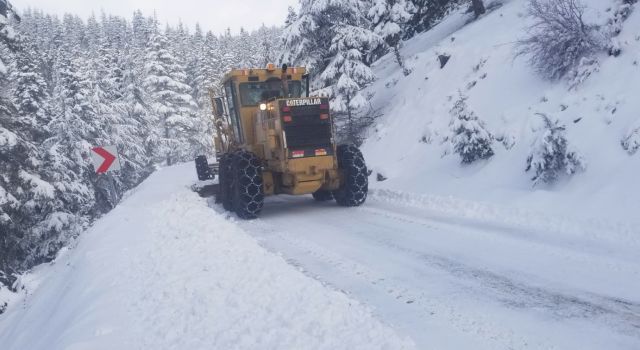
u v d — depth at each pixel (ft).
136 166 99.76
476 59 43.04
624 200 21.30
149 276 18.38
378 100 54.13
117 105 101.40
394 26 52.19
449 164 35.19
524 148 29.89
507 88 36.83
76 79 77.51
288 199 37.91
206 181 49.49
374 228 24.77
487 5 57.16
